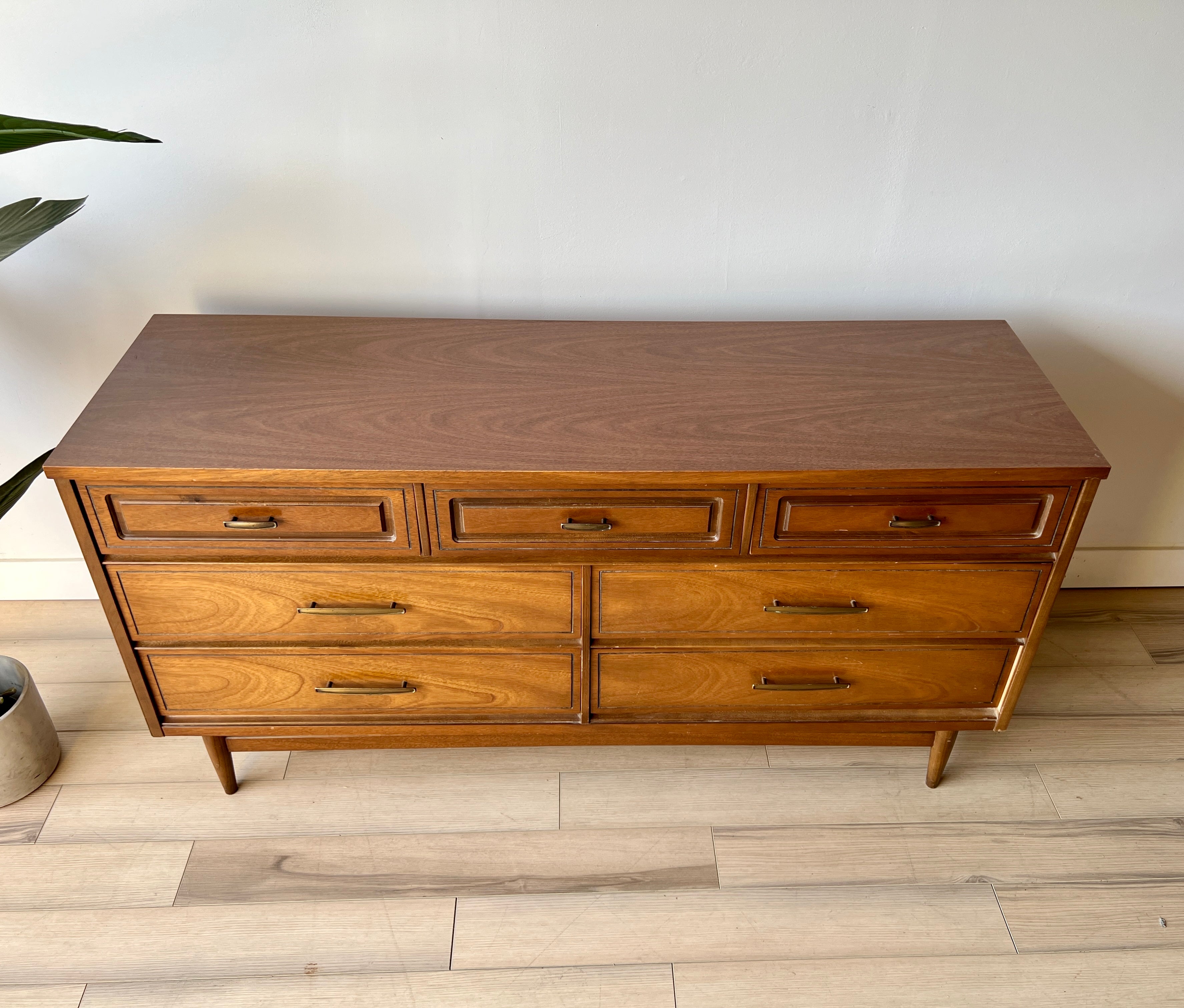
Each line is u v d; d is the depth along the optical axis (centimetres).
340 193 144
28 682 153
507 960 133
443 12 129
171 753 162
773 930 137
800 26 131
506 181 144
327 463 117
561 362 139
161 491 119
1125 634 184
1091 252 152
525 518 122
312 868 145
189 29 130
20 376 162
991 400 130
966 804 154
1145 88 137
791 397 131
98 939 136
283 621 132
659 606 131
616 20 130
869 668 140
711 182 145
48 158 139
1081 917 139
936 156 143
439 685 140
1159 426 171
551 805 154
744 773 159
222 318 149
